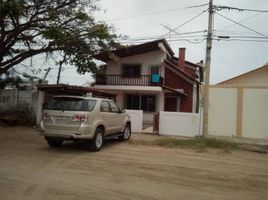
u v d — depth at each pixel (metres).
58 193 6.19
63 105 10.87
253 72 25.97
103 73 27.48
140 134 17.52
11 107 21.30
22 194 6.07
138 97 27.33
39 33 16.89
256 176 8.31
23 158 9.44
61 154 10.31
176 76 26.50
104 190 6.49
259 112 16.97
